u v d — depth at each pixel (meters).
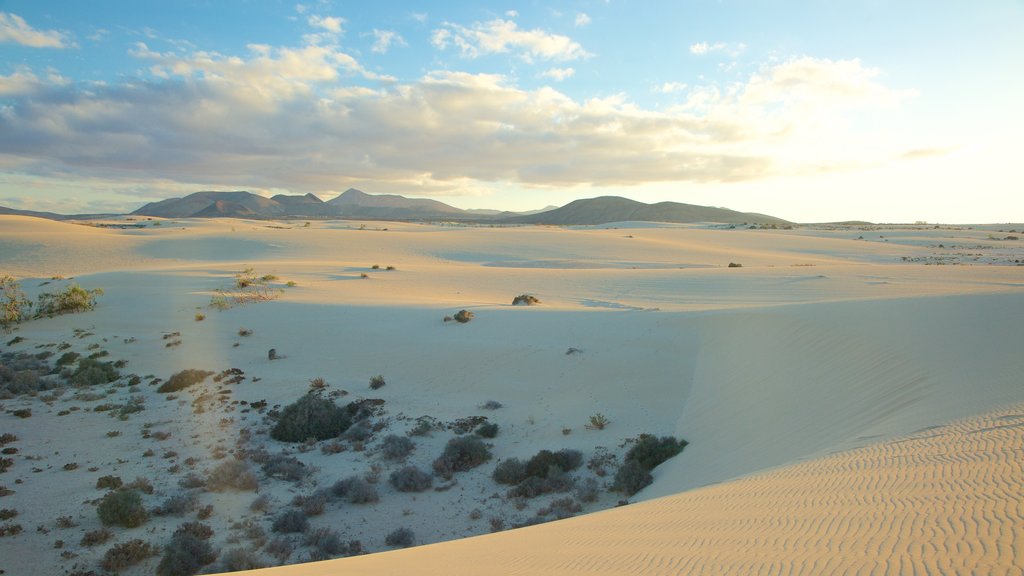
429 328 32.88
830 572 5.37
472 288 52.00
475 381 25.39
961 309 21.77
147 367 29.61
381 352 29.95
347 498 15.74
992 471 7.88
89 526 13.80
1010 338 17.11
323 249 83.56
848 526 6.76
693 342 26.19
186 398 25.08
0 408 23.39
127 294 46.28
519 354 27.55
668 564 6.41
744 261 80.19
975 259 77.25
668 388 22.45
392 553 9.69
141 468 17.59
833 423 15.21
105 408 23.56
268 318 37.44
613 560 6.95
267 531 13.85
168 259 76.25
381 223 188.75
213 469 17.47
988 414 11.49
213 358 30.66
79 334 35.84
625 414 20.83
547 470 16.89
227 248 83.38
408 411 22.67
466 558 8.15
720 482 12.35
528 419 21.30
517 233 107.12
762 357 22.48
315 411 21.53
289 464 17.70
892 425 13.05
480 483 16.88
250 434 20.81
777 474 11.04
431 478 16.83
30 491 15.74
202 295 44.69
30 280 55.50
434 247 89.06
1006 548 5.22
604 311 34.12
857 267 60.44
